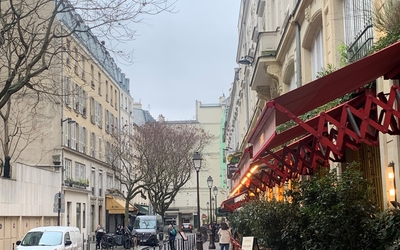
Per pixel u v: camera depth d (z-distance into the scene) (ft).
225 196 294.25
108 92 182.70
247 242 41.81
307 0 52.21
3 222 90.12
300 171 37.45
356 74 22.97
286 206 36.42
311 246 24.88
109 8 51.11
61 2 52.90
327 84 22.40
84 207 147.33
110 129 183.01
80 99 145.79
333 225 23.63
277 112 22.71
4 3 79.15
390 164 28.78
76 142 143.13
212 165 334.85
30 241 59.11
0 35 52.60
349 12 40.27
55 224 120.06
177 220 325.21
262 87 87.92
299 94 22.07
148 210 253.24
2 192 90.02
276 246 37.22
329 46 45.57
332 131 32.94
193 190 329.72
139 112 282.56
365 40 34.01
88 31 53.01
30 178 104.42
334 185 24.89
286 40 65.31
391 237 23.38
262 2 94.32
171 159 170.60
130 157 169.68
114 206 174.19
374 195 32.96
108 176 179.11
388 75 25.17
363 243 23.67
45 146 125.49
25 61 53.93
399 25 25.63
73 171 137.49
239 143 178.09
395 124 26.40
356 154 36.94
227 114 258.78
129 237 123.13
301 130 31.99
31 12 57.57
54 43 71.67
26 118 113.09
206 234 155.53
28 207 102.53
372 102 27.55
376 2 31.01
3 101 51.83
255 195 67.46
